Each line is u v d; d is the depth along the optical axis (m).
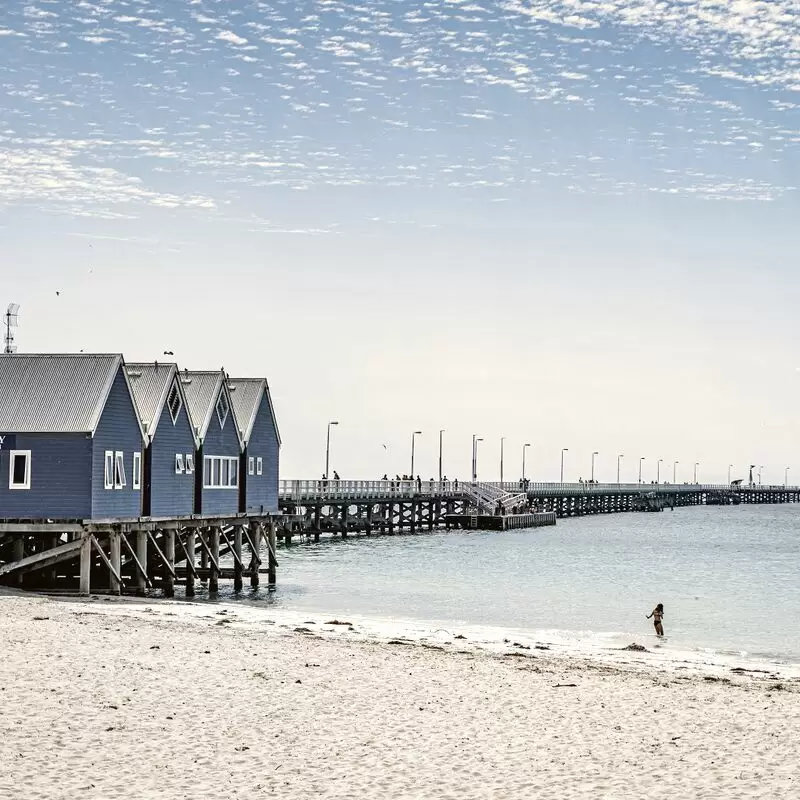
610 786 18.83
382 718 23.09
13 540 45.09
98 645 29.94
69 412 44.22
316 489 99.06
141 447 48.12
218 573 54.47
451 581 67.25
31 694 23.50
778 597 61.66
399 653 32.31
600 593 62.47
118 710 22.58
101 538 46.50
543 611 52.56
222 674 26.81
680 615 52.31
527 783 18.88
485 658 32.56
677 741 21.92
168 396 50.38
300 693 25.16
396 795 18.05
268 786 18.27
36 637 30.77
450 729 22.39
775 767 20.19
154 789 17.88
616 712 24.52
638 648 39.59
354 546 99.69
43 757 19.19
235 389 60.94
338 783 18.56
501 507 139.62
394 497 117.31
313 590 58.53
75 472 43.81
